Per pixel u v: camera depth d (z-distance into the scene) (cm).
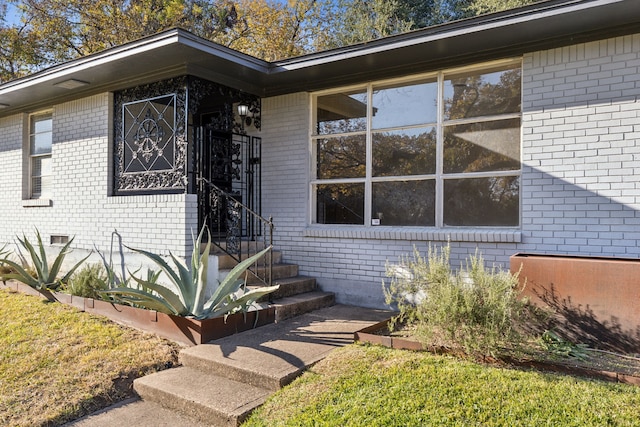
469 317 389
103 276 666
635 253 472
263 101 728
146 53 573
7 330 515
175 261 517
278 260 695
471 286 410
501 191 558
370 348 426
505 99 560
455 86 593
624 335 399
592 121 495
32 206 858
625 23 474
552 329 428
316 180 688
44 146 872
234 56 601
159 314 502
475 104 579
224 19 1805
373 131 648
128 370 418
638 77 474
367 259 628
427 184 607
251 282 605
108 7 1720
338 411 324
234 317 490
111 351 456
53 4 1680
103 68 638
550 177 516
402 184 625
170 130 695
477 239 549
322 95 693
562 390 329
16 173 906
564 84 511
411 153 619
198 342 462
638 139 473
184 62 607
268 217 718
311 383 368
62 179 803
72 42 1788
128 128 722
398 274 593
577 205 502
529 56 530
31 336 496
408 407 320
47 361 434
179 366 438
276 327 513
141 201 668
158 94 673
